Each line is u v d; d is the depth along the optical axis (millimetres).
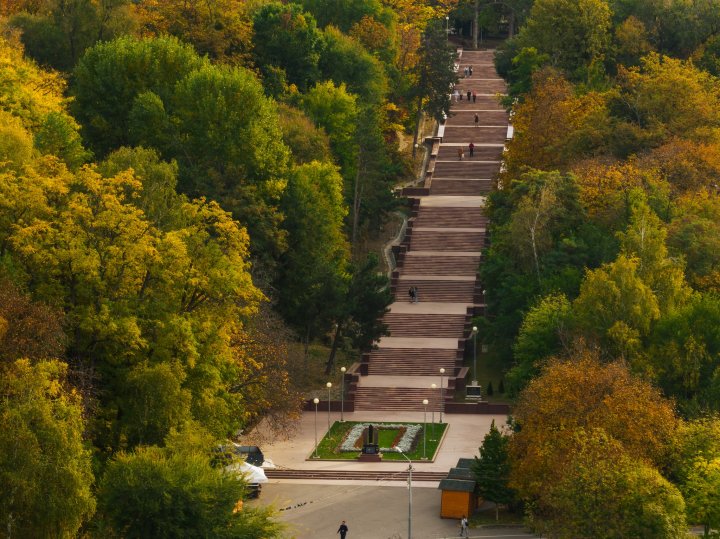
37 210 133250
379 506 151250
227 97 183250
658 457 134375
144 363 128625
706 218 183500
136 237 133250
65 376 121938
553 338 165000
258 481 152250
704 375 155375
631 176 191375
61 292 130500
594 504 122375
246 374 152000
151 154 161125
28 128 170000
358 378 189750
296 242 188250
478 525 145125
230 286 137875
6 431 110438
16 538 110375
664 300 162125
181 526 115812
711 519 126625
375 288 190250
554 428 136250
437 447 169750
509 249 187625
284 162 189125
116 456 119750
